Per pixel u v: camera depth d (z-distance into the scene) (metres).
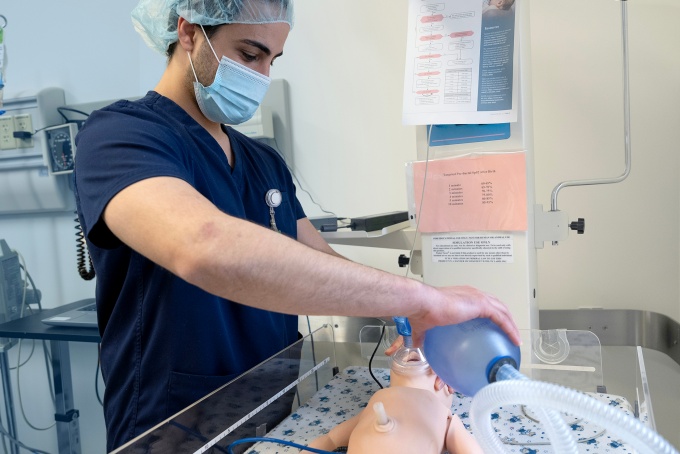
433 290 0.71
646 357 1.50
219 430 0.88
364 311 0.65
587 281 1.59
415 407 0.83
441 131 1.17
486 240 1.14
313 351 1.18
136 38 1.99
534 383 0.56
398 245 1.38
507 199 1.10
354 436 0.79
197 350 0.99
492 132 1.12
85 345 2.15
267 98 1.84
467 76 1.11
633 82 1.50
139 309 0.99
